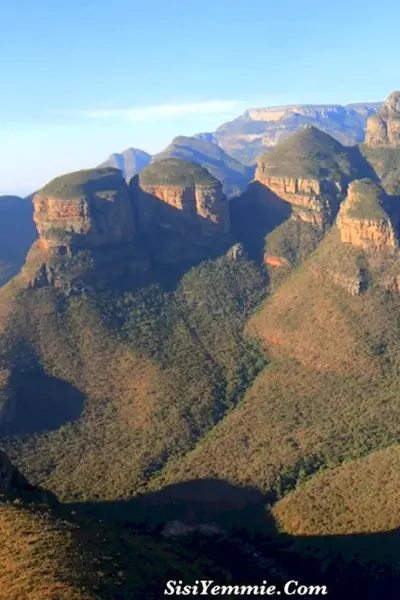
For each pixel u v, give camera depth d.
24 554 68.44
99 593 63.47
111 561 72.50
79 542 73.50
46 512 81.81
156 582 73.38
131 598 66.06
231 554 104.56
